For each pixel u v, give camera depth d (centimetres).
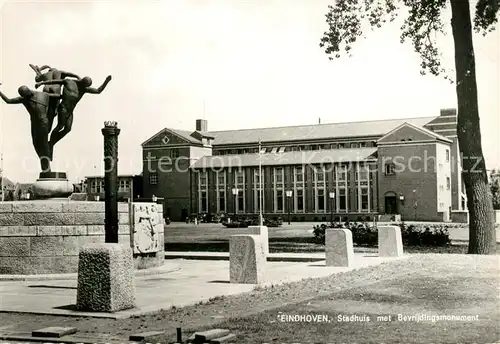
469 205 2106
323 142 9106
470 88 2042
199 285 1394
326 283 1357
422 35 2517
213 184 9281
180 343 805
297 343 793
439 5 2403
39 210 1617
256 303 1107
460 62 2036
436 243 2748
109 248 1040
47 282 1506
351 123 9281
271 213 8750
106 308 1025
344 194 8156
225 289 1302
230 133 10238
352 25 2520
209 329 879
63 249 1619
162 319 972
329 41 2550
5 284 1480
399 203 7525
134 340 829
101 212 1670
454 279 1373
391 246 2075
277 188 8750
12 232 1614
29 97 1784
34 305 1122
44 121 1806
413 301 1101
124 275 1056
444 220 7288
